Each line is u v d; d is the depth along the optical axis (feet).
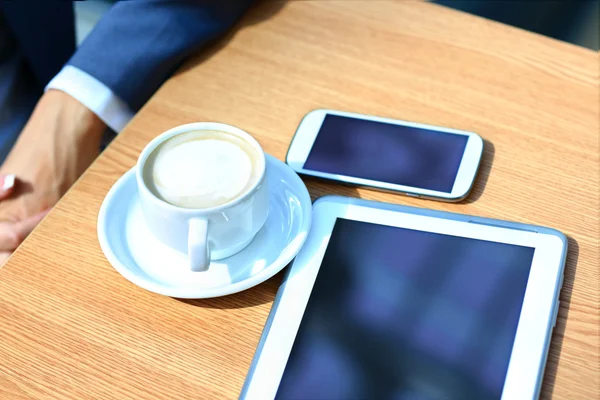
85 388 1.45
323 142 1.92
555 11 3.68
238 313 1.57
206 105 2.09
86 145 2.51
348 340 1.47
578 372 1.43
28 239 1.74
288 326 1.51
